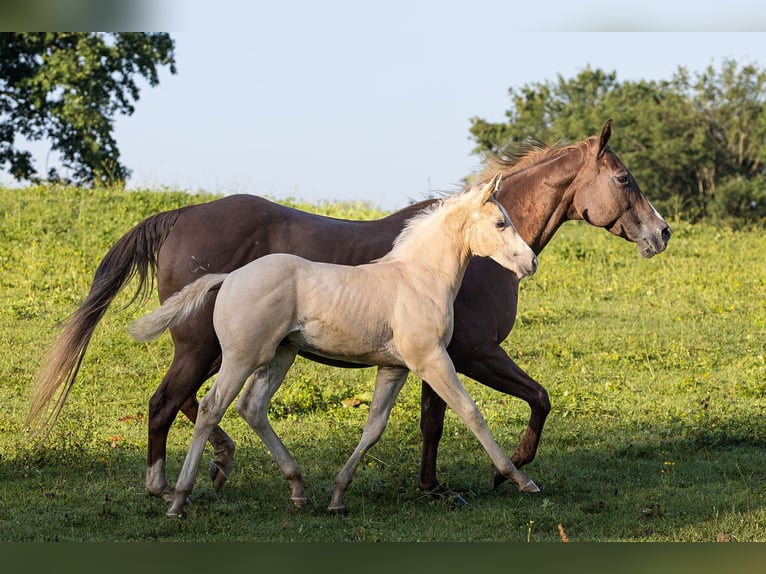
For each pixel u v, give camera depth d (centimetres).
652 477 1003
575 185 990
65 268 1927
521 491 935
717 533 816
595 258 2314
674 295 2022
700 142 5019
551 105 6206
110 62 3759
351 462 861
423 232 855
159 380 1382
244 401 857
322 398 1304
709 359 1570
